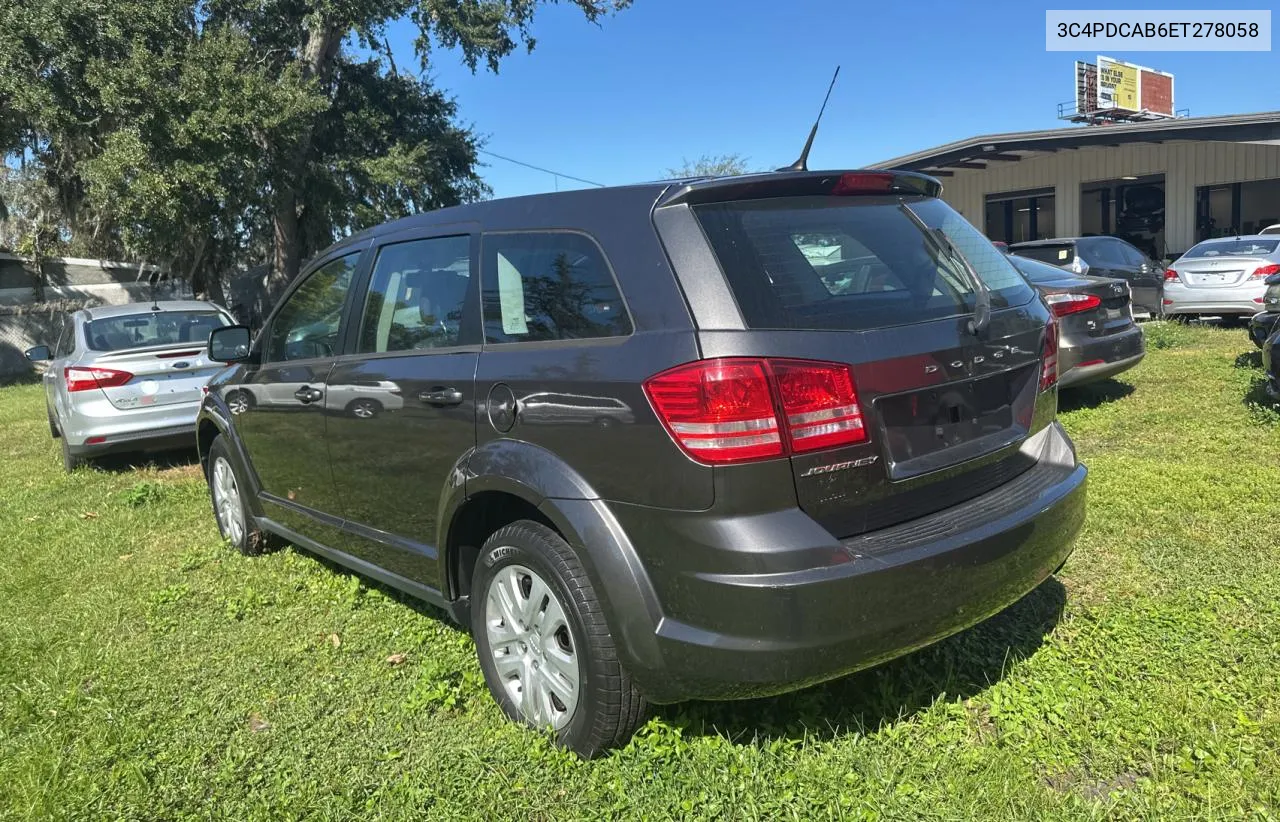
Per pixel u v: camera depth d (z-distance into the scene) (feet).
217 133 50.62
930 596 8.40
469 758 9.67
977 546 8.69
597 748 9.40
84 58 50.83
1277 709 9.62
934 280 9.72
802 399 8.05
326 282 13.96
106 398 25.22
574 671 9.48
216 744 10.46
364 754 10.05
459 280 11.02
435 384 10.69
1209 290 39.86
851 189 9.70
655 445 8.27
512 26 72.95
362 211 69.21
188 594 15.37
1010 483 10.09
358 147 72.90
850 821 8.29
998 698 10.06
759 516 7.98
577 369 9.00
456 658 12.03
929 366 8.96
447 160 79.00
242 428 15.94
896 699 10.14
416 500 11.31
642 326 8.68
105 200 51.83
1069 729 9.51
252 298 90.68
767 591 7.82
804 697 10.26
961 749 9.34
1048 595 12.75
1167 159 69.31
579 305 9.36
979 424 9.71
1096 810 8.19
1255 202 65.31
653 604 8.54
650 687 8.71
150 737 10.69
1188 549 14.15
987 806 8.40
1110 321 24.30
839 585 7.89
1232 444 19.85
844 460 8.29
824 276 8.87
